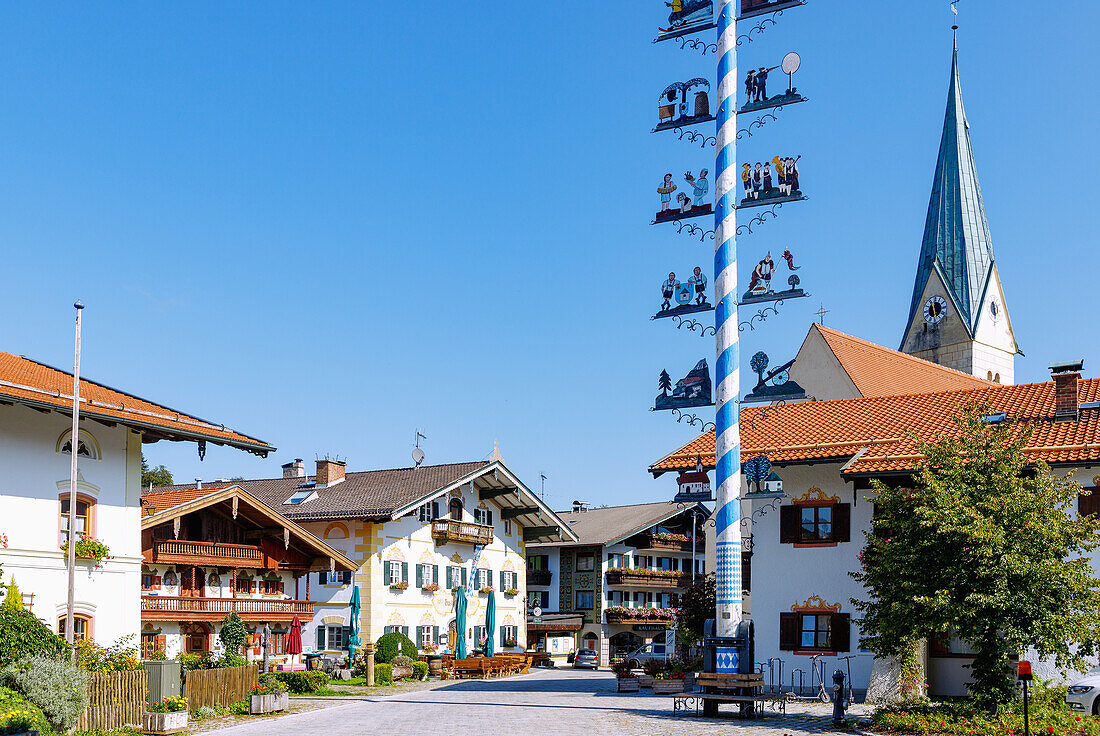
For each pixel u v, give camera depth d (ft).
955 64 287.89
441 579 183.93
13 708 67.26
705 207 96.84
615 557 230.89
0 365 106.73
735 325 94.53
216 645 134.62
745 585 133.69
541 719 83.61
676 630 175.11
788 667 110.22
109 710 76.74
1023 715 71.67
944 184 282.77
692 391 97.30
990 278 277.23
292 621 141.79
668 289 98.37
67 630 95.45
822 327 166.61
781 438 117.70
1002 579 73.10
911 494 81.05
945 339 277.03
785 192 93.50
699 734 73.36
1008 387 119.96
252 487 208.44
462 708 94.84
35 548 102.32
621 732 74.43
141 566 124.16
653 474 123.65
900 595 77.97
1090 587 75.61
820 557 110.32
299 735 73.97
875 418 119.44
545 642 219.20
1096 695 82.79
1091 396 111.24
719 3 96.99
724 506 92.84
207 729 79.56
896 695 86.53
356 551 169.68
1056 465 95.35
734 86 96.22
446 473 185.68
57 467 105.40
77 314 98.68
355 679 142.00
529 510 199.41
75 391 97.81
